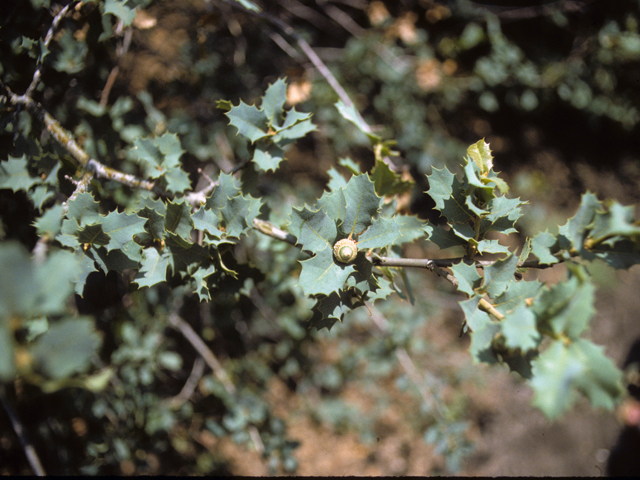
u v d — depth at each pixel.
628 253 0.96
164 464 3.41
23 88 1.60
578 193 5.88
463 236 1.12
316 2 4.64
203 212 1.27
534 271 4.90
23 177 1.39
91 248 1.15
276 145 1.47
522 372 0.84
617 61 5.27
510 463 4.57
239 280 1.54
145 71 3.34
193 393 3.70
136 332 2.84
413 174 4.96
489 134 5.57
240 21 3.86
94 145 1.89
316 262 1.09
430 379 3.24
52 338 0.59
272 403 4.22
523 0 5.31
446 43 5.00
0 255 0.54
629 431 4.74
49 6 1.66
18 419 1.87
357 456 4.30
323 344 4.41
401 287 4.19
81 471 2.52
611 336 5.34
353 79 4.44
